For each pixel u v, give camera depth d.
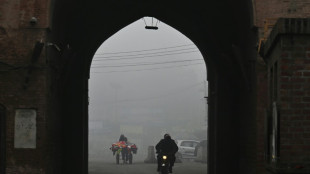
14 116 21.70
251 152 23.33
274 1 21.75
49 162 22.81
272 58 15.46
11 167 21.62
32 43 21.69
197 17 30.09
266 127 16.64
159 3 30.20
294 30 13.02
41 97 21.69
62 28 25.39
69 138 29.09
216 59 30.17
